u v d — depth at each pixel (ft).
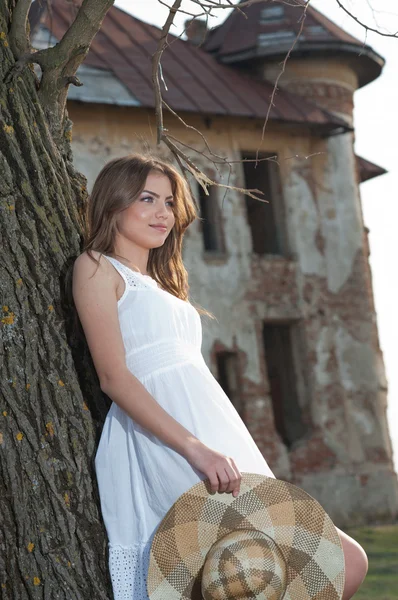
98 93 53.21
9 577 11.75
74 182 13.57
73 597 11.93
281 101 61.11
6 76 12.66
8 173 12.32
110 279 12.34
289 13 63.62
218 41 64.90
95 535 12.21
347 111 63.67
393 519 60.54
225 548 11.42
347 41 61.77
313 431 59.52
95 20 13.00
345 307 62.28
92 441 12.45
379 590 31.71
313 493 57.82
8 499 11.82
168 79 57.77
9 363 11.98
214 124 58.03
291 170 61.62
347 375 61.46
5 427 11.88
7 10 13.12
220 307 56.80
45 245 12.48
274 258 59.93
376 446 61.41
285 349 62.75
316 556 11.78
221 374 63.16
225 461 11.57
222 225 57.98
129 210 13.07
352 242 63.31
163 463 12.11
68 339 12.45
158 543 11.60
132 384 11.82
